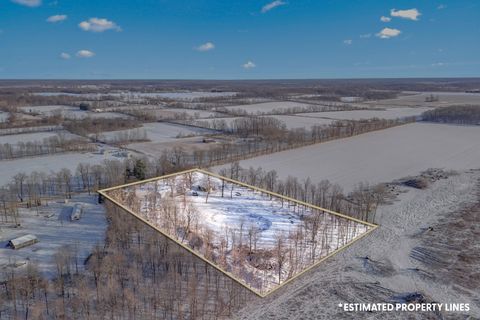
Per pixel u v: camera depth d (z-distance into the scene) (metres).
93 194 85.19
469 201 86.88
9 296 49.41
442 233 70.69
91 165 103.88
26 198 82.25
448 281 56.12
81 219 72.62
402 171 109.50
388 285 54.91
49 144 131.12
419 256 62.78
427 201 86.75
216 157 115.06
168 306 48.19
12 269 55.53
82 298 48.69
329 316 48.22
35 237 64.12
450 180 101.75
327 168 109.94
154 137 152.50
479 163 119.38
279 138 143.00
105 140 143.38
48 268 56.50
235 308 48.88
